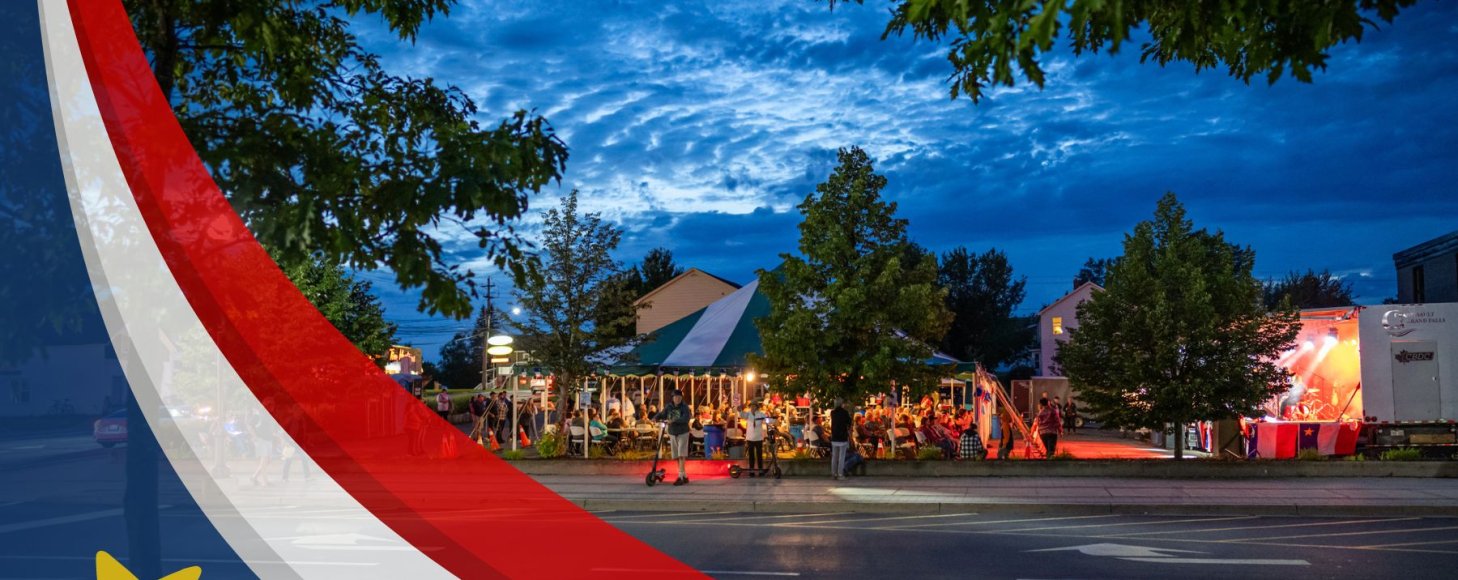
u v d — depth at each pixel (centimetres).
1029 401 4312
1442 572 1063
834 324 2106
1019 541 1288
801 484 1891
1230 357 2006
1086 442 3102
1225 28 394
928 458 2086
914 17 362
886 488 1811
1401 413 2084
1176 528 1397
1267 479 1888
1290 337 2045
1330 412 2175
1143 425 2061
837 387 2075
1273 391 2034
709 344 2527
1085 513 1566
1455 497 1605
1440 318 2081
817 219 2142
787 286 2161
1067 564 1121
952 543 1274
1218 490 1728
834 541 1296
